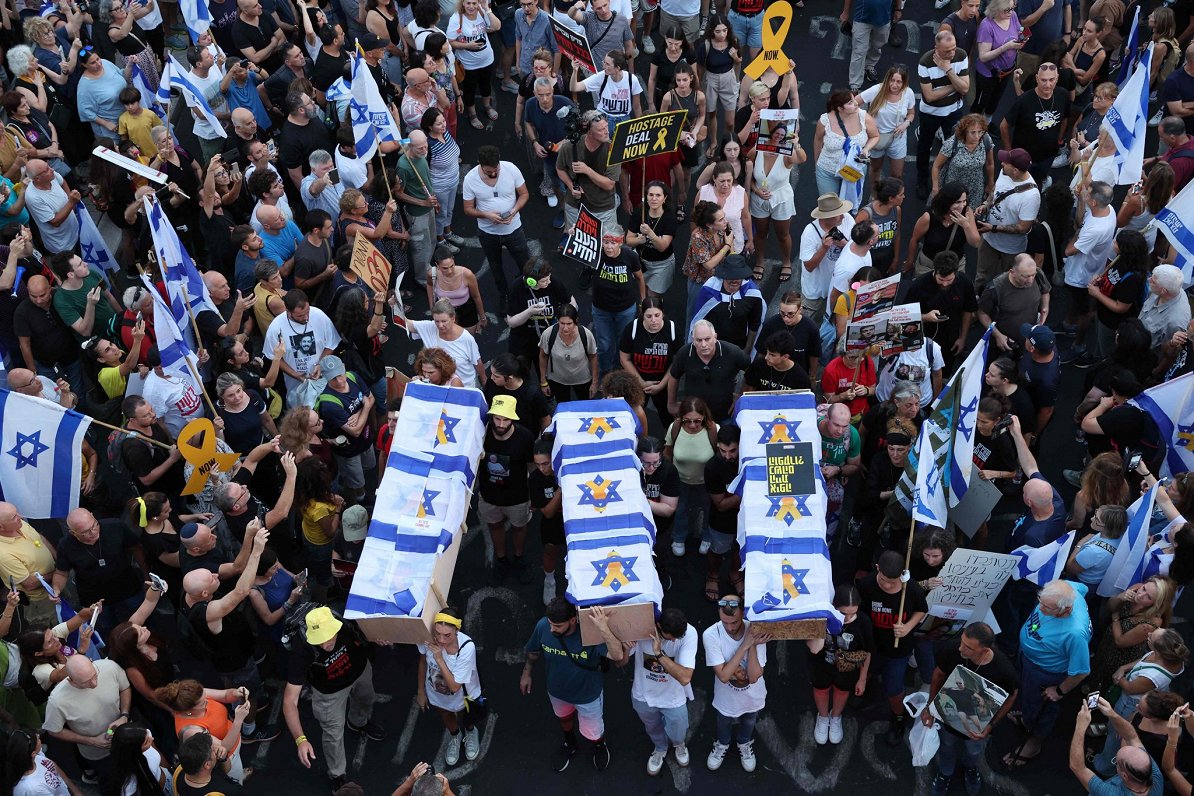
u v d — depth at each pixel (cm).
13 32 1705
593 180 1357
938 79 1459
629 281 1214
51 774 849
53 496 1016
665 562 1116
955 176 1348
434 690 942
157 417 1087
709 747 998
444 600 952
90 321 1220
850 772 976
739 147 1361
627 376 1079
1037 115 1401
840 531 1175
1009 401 1063
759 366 1109
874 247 1259
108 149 1238
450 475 996
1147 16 1722
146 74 1625
